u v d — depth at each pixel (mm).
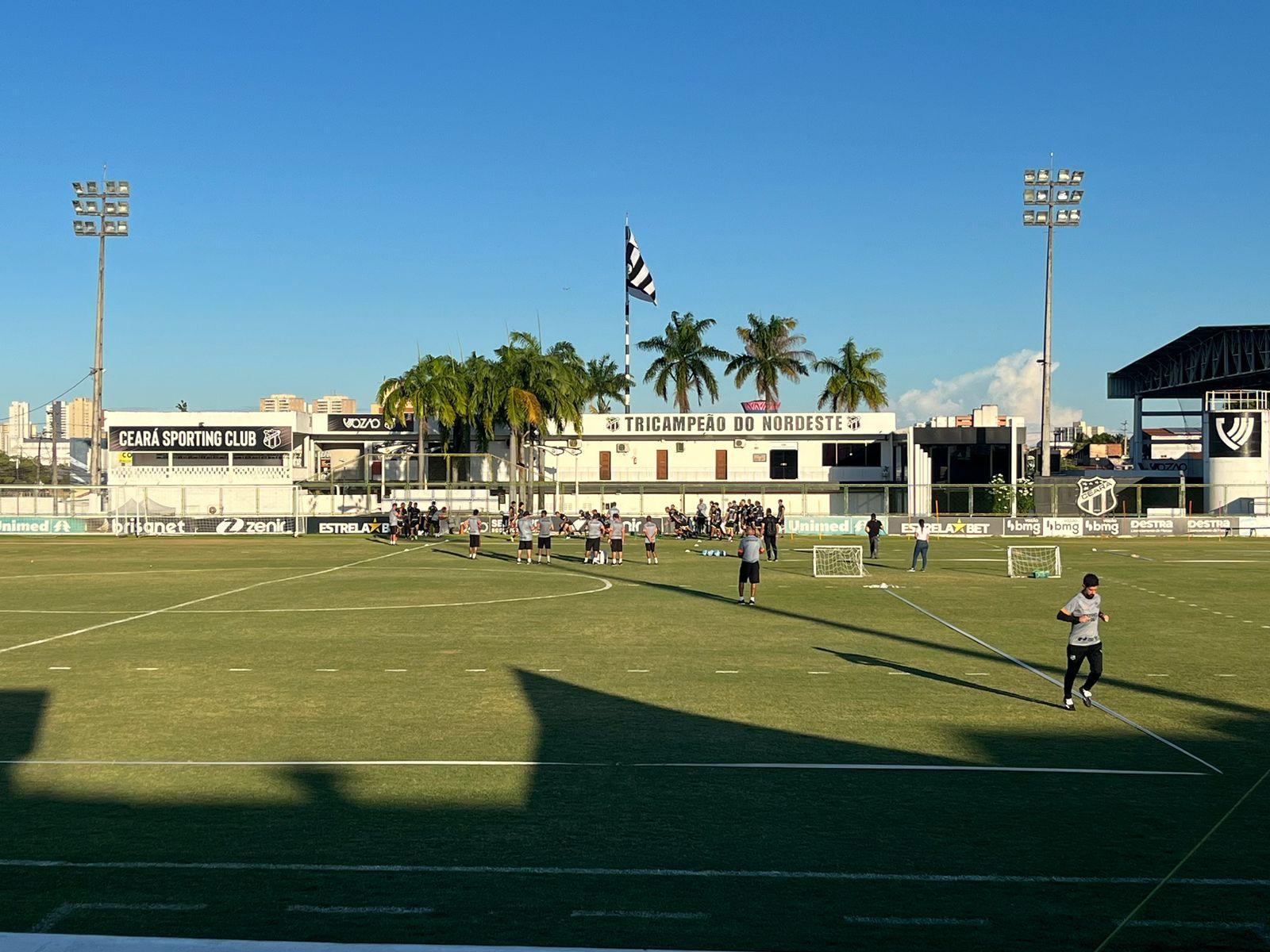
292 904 7898
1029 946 7289
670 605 27328
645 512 73375
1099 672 14766
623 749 12539
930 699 15406
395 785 10992
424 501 67625
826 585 32969
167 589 31406
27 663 18391
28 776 11336
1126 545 53469
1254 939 7418
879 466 76062
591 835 9484
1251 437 64562
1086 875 8562
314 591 30750
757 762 11984
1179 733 13320
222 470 74062
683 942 7297
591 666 18172
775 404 86938
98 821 9805
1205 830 9633
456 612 25922
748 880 8438
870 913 7809
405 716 14297
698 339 86812
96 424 65500
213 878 8398
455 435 76125
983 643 20750
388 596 29516
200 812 10078
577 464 77812
